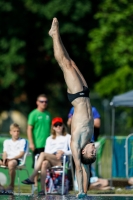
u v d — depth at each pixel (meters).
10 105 89.62
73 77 25.75
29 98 83.19
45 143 32.88
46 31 75.44
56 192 30.84
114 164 35.81
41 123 32.84
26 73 77.88
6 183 35.25
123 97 34.88
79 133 25.09
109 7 60.19
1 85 77.44
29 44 77.06
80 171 25.33
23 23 74.81
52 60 76.94
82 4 73.56
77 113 25.33
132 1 60.19
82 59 77.12
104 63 64.38
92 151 25.11
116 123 92.19
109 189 33.59
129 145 35.41
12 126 31.38
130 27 60.50
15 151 31.20
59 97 95.94
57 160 30.84
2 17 74.44
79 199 25.14
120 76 65.00
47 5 74.25
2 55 74.81
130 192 32.12
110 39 61.94
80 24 74.50
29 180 30.30
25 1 74.38
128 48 60.62
